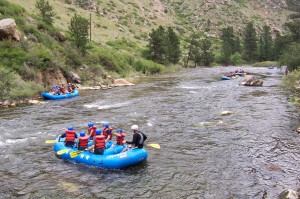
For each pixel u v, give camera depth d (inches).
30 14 1686.8
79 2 3533.5
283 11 5787.4
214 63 3459.6
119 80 1425.9
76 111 807.7
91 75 1427.2
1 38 1178.6
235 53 3622.0
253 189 365.1
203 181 389.4
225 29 4128.9
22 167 438.9
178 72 2255.2
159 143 534.9
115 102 934.4
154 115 745.6
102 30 2888.8
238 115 724.7
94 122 687.1
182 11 5305.1
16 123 681.0
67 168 433.1
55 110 822.5
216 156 470.6
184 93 1095.6
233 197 347.9
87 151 450.9
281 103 860.6
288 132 580.7
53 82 1192.2
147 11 4318.4
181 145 522.6
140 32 3417.8
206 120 684.7
